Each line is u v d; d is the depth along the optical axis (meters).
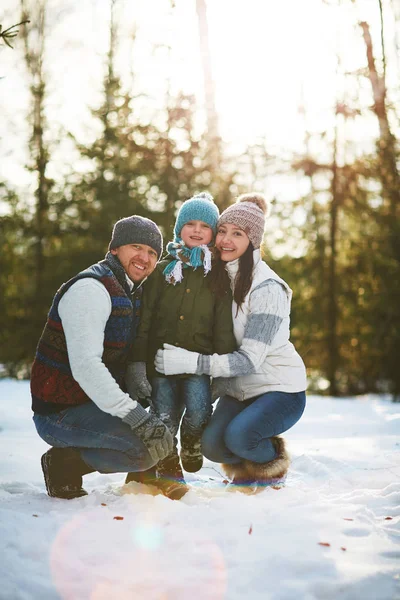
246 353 3.28
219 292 3.40
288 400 3.43
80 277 2.99
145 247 3.18
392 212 13.39
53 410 3.08
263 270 3.46
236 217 3.40
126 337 3.13
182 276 3.40
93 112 14.12
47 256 14.17
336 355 14.14
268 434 3.35
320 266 14.06
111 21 14.82
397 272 13.38
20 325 14.22
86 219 14.03
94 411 3.04
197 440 3.39
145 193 13.91
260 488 3.42
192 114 13.67
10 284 14.34
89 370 2.86
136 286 3.30
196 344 3.36
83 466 3.19
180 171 13.63
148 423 2.93
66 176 14.04
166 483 3.24
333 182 13.47
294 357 3.49
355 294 13.89
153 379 3.37
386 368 13.94
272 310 3.36
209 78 13.96
